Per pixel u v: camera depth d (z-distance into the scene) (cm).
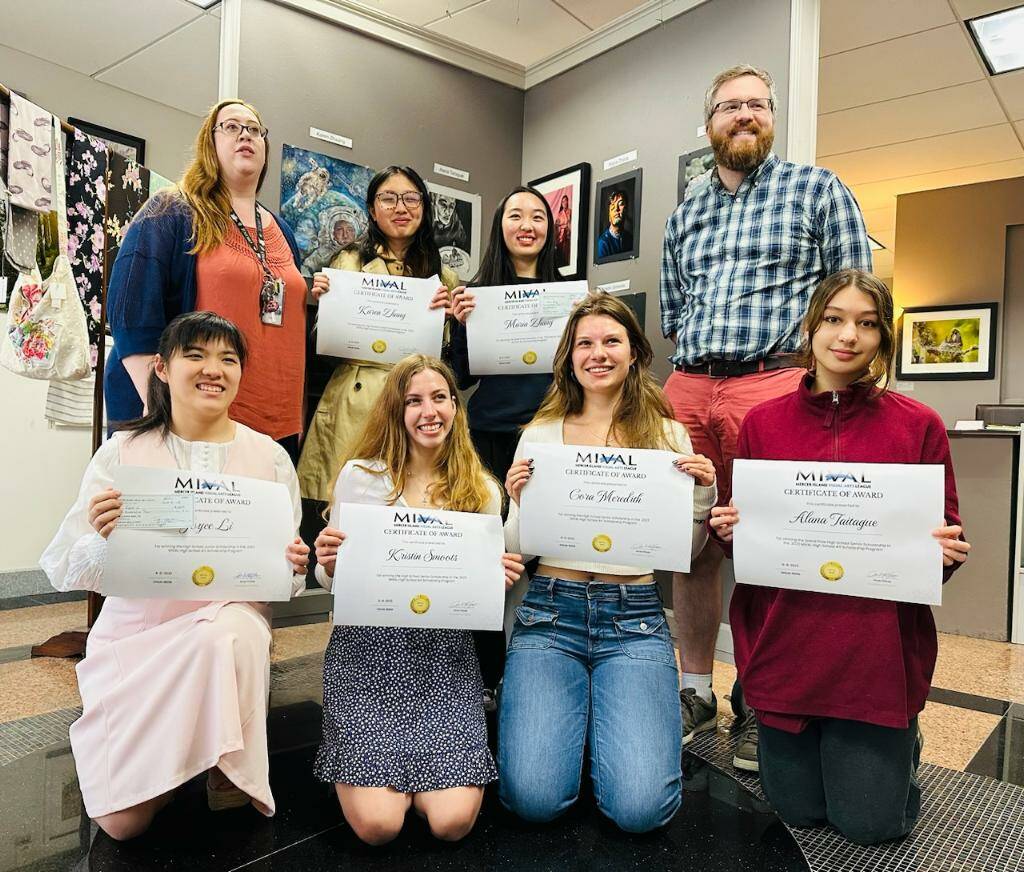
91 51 362
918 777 176
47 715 199
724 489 207
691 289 218
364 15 300
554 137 344
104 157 246
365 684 147
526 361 203
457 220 336
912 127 477
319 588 297
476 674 158
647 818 138
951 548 132
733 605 160
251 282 184
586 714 155
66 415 289
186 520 137
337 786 138
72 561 140
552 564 164
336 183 297
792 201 200
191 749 128
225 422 159
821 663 143
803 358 162
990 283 559
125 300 174
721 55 272
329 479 209
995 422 397
